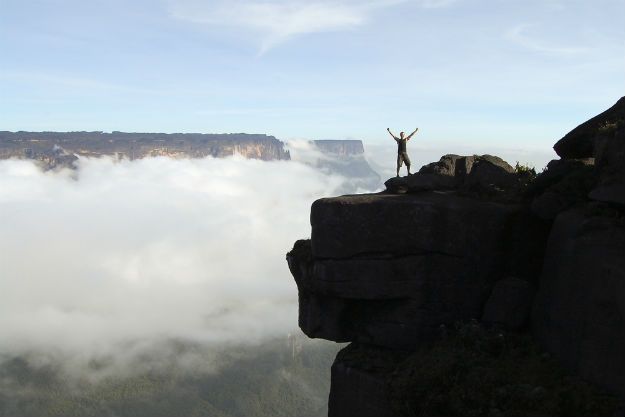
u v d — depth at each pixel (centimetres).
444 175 1931
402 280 1653
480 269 1645
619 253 1223
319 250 1725
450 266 1642
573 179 1568
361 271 1681
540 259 1656
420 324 1644
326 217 1708
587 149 1708
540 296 1500
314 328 1808
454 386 1342
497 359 1405
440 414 1343
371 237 1672
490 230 1645
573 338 1291
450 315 1641
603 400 1148
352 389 1639
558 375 1276
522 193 1752
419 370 1435
